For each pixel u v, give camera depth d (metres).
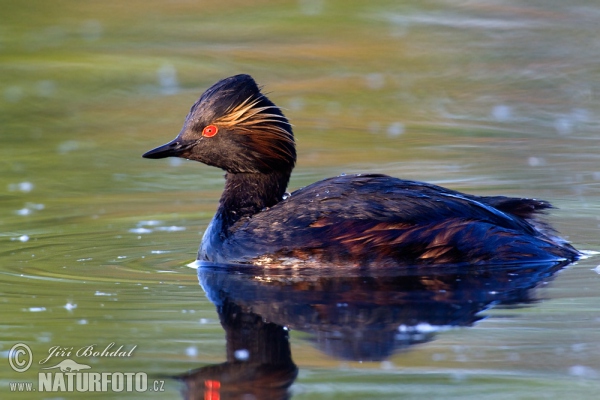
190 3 33.94
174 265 13.08
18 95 25.61
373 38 29.95
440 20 31.52
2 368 9.41
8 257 13.50
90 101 25.34
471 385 8.71
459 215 12.29
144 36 30.67
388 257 12.05
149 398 8.76
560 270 11.98
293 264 12.30
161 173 19.78
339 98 25.41
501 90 25.73
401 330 10.08
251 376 9.08
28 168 19.98
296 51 28.95
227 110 13.60
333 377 9.00
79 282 12.21
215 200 17.31
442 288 11.42
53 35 30.56
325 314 10.66
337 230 12.20
